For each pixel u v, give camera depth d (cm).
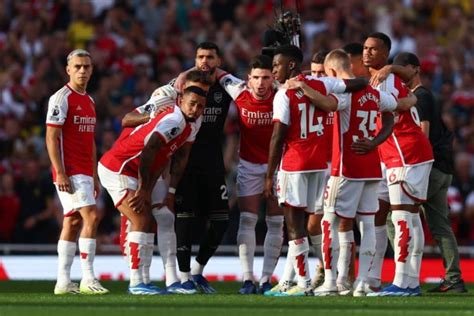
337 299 3178
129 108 6438
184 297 3278
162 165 3403
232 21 7369
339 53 3388
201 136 3766
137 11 7350
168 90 3494
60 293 3559
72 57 3584
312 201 3403
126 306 2875
